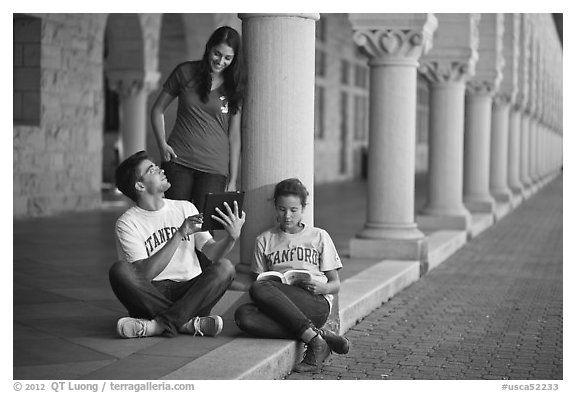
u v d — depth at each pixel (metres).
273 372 6.32
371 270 11.20
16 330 7.08
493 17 20.34
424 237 12.60
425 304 10.10
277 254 7.12
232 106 7.85
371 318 9.16
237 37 7.62
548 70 47.38
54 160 18.38
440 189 16.97
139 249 6.87
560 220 22.52
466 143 21.23
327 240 7.15
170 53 23.09
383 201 12.48
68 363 6.08
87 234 14.55
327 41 36.78
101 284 9.49
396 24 12.13
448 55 16.33
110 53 20.72
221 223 6.85
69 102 18.83
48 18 17.94
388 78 12.42
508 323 9.06
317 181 36.62
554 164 59.00
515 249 15.93
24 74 17.91
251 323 6.77
